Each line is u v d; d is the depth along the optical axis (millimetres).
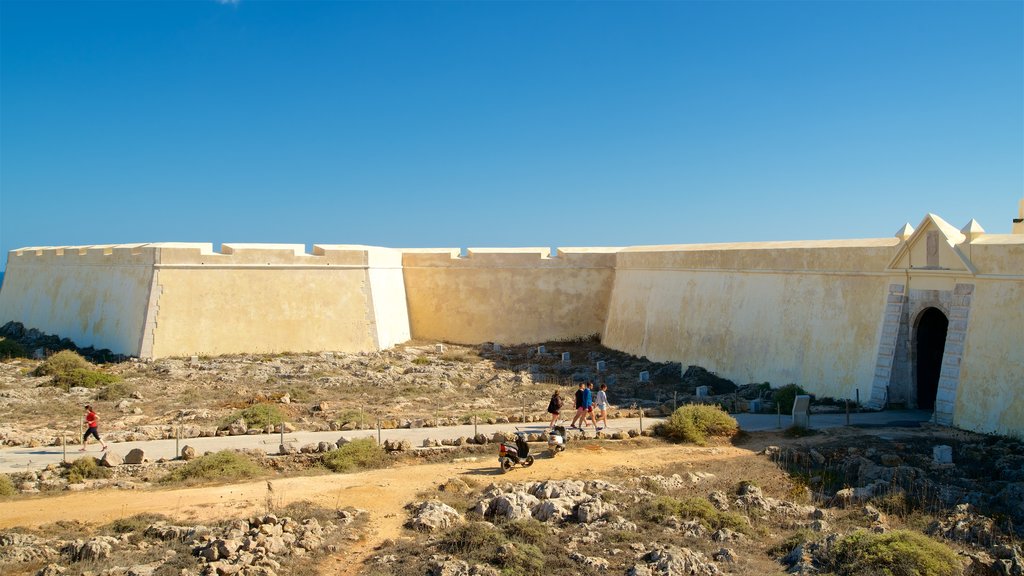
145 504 20406
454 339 57406
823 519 19672
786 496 21875
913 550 15961
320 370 43031
